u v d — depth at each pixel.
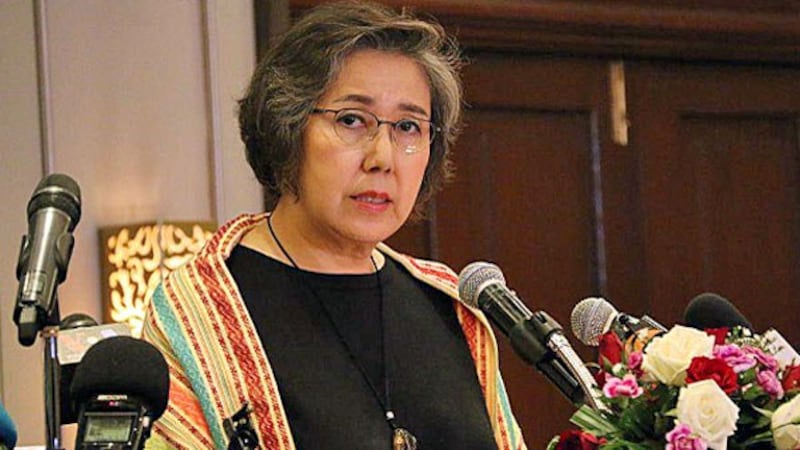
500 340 10.70
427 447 4.79
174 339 4.71
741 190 11.84
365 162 4.81
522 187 11.01
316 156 4.83
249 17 9.62
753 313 11.85
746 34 11.48
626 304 11.30
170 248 9.06
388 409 4.80
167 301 4.82
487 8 10.45
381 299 5.08
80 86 9.25
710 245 11.69
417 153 4.91
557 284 11.08
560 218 11.12
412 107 4.88
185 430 4.56
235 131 9.55
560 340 4.23
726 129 11.82
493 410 5.10
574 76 11.16
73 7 9.26
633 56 11.34
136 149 9.35
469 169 10.80
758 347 4.06
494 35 10.59
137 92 9.38
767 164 11.98
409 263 5.31
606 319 4.56
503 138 10.95
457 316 5.25
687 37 11.28
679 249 11.55
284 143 4.89
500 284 4.50
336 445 4.64
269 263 5.00
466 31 10.45
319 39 4.87
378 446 4.68
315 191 4.85
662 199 11.50
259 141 5.03
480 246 10.82
